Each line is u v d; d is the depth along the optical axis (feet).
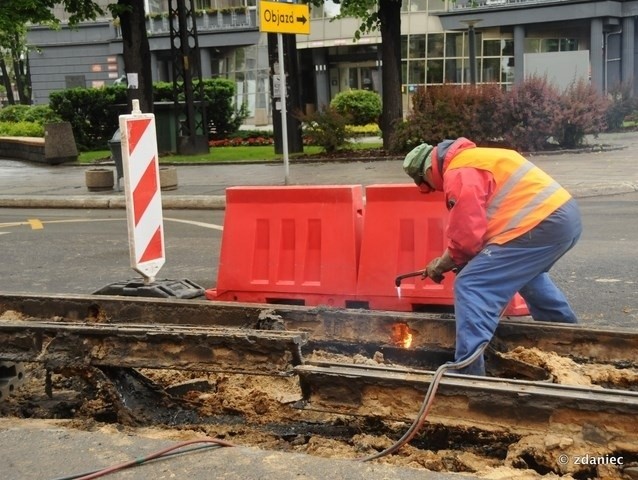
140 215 21.79
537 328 16.34
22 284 28.50
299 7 46.83
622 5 119.85
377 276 20.29
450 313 18.95
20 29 77.10
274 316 16.85
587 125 65.51
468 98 64.23
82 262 32.17
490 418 12.60
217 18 143.64
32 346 15.78
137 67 69.72
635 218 36.99
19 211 51.24
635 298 22.89
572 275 25.99
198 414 15.84
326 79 148.05
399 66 67.72
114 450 12.79
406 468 11.85
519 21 124.36
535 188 15.14
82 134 95.81
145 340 15.07
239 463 12.07
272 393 16.22
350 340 17.46
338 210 20.72
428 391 12.76
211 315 18.15
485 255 15.08
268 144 94.02
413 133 64.64
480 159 15.31
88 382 15.90
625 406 11.82
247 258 21.54
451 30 131.54
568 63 98.22
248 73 145.18
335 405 13.48
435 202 19.85
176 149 79.25
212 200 47.83
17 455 12.71
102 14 73.36
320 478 11.48
